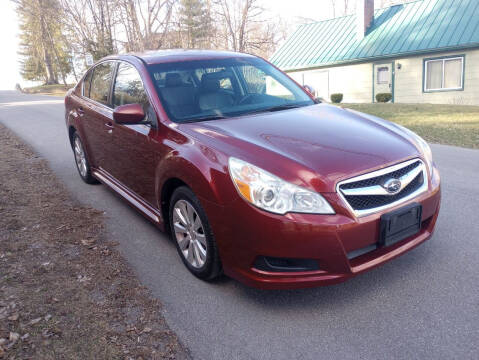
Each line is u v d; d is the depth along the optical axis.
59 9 31.36
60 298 3.09
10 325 2.77
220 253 3.00
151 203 4.00
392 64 22.19
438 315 2.81
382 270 3.41
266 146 2.98
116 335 2.70
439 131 9.65
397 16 23.88
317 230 2.64
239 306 3.03
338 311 2.92
